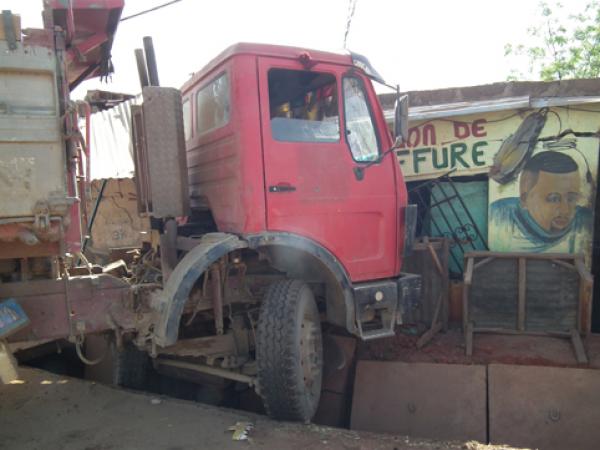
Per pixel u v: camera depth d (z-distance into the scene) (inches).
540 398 187.9
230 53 150.9
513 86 252.4
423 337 218.8
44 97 120.6
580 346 202.7
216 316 151.9
